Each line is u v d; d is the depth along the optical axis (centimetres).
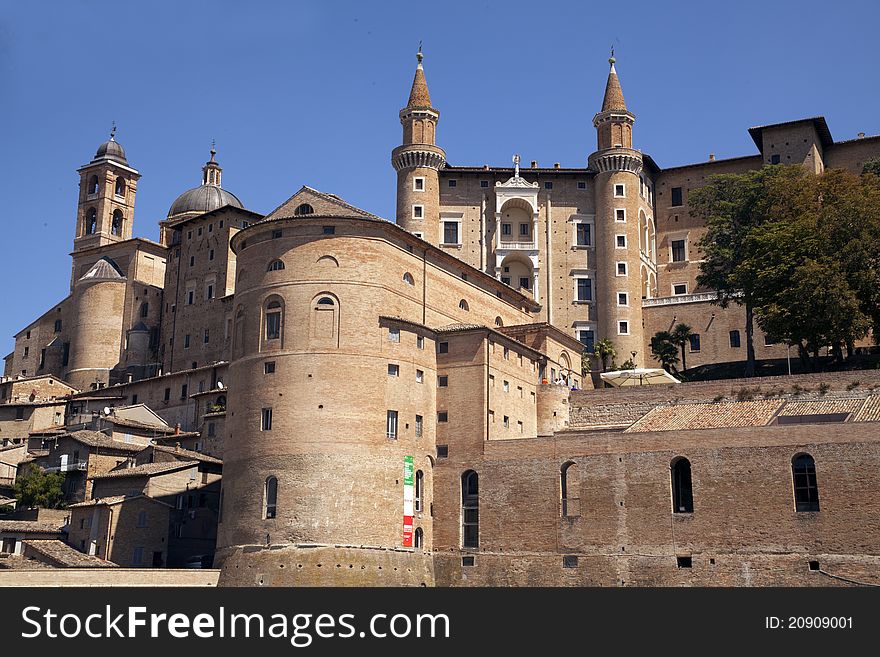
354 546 8156
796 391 9169
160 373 14038
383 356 8675
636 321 13712
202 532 9856
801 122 14025
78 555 8662
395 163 14138
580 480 8169
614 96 14338
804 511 7388
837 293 9444
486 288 10862
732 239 12356
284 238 8819
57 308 15700
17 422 13050
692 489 7750
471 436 8844
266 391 8531
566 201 14288
